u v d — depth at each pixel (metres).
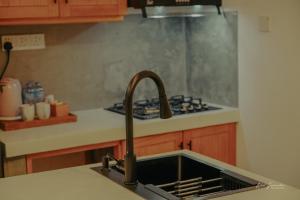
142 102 3.88
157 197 1.90
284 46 3.43
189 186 2.21
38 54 3.57
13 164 2.92
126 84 3.93
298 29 3.34
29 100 3.45
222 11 3.75
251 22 3.57
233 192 1.93
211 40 3.89
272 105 3.56
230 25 3.71
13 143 2.87
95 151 3.61
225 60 3.80
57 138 2.99
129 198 1.90
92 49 3.76
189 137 3.51
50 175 2.22
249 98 3.67
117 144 3.23
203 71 4.02
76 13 3.28
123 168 2.20
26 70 3.54
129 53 3.91
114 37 3.84
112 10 3.41
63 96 3.70
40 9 3.16
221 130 3.68
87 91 3.79
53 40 3.61
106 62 3.83
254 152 3.70
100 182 2.10
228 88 3.81
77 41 3.70
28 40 3.51
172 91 4.13
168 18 4.05
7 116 3.29
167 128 3.39
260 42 3.55
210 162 2.35
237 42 3.68
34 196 1.95
